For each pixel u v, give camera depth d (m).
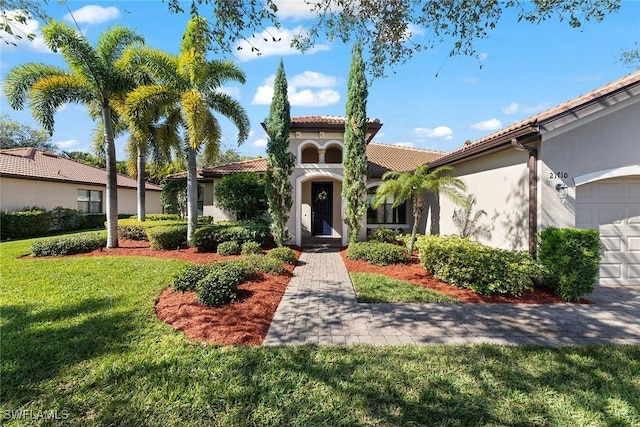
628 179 8.03
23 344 4.55
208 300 6.17
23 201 18.59
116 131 16.62
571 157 7.71
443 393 3.54
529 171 7.93
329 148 16.27
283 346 4.69
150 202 30.75
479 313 6.16
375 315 6.03
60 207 20.12
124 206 27.03
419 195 11.25
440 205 14.15
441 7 5.91
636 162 7.78
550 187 7.70
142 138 12.16
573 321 5.79
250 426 3.06
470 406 3.32
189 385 3.69
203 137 12.32
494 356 4.39
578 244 6.98
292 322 5.67
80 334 4.91
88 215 22.48
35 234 17.73
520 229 8.40
